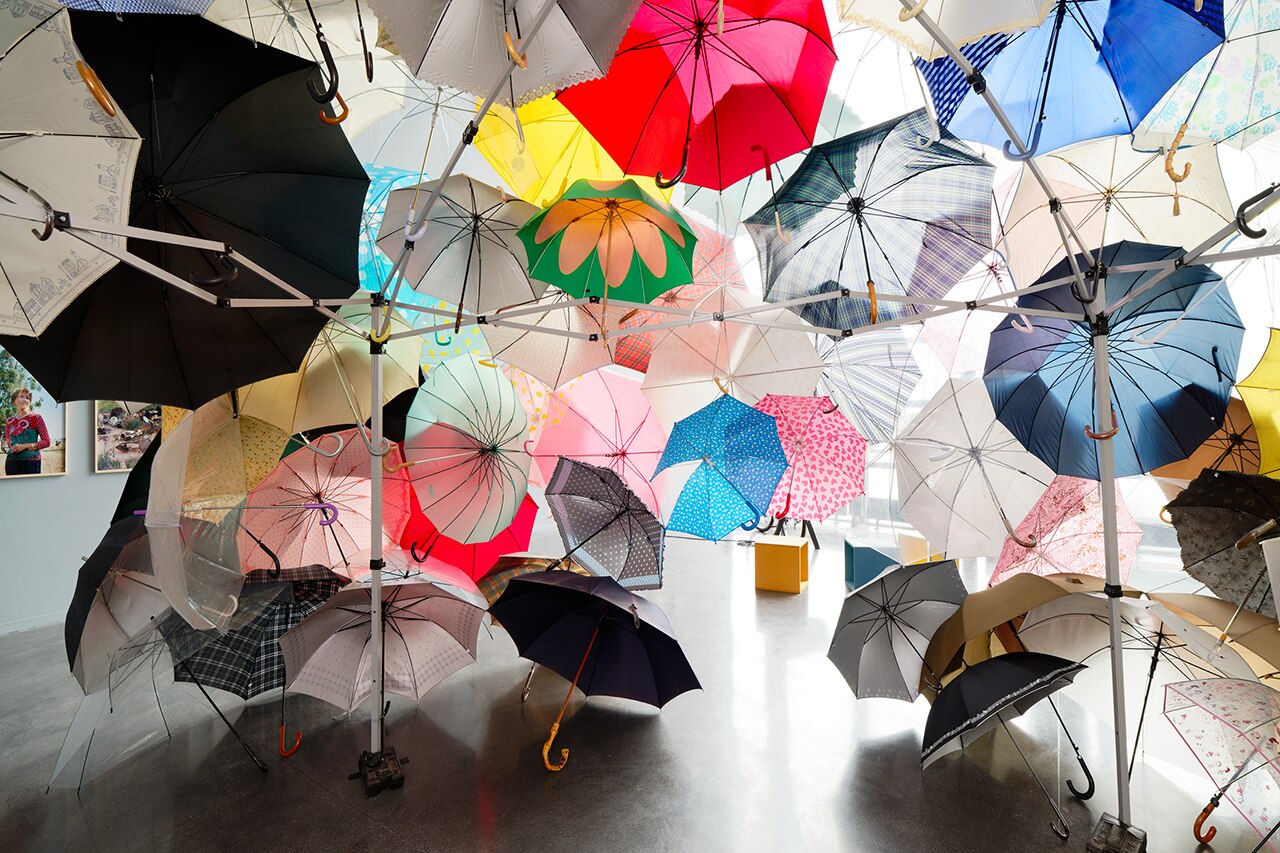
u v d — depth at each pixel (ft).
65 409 14.17
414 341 9.39
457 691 9.57
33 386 13.67
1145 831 6.15
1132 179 7.31
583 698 9.30
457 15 3.78
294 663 7.29
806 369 9.65
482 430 8.45
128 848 6.07
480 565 10.31
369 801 6.79
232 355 6.26
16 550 13.42
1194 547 6.59
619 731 8.31
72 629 7.02
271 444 8.42
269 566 8.57
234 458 7.14
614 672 8.45
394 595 7.80
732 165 5.85
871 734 8.20
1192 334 6.82
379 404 7.27
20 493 13.50
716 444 8.71
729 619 13.10
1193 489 6.58
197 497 6.75
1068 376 7.37
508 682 9.89
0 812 6.66
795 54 5.16
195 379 6.20
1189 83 5.41
